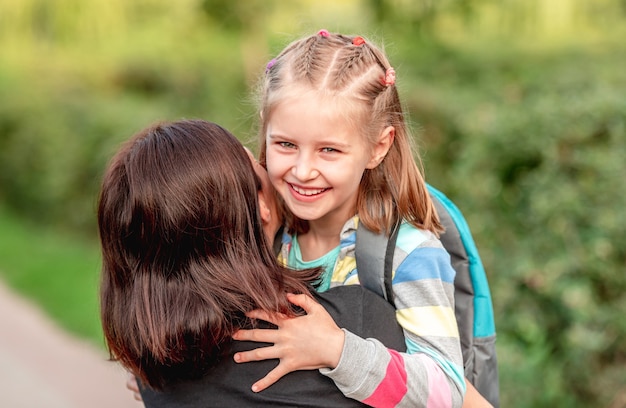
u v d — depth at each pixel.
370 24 9.46
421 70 8.55
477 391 2.17
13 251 8.64
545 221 3.80
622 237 3.65
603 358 3.73
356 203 2.16
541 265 3.76
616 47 8.21
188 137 1.99
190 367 1.93
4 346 5.88
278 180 2.07
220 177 1.94
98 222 2.05
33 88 10.62
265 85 2.12
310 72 2.01
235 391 1.92
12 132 10.35
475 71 8.32
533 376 3.67
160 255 1.94
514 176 4.16
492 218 4.09
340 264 2.17
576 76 6.48
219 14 11.16
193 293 1.90
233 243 1.95
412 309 1.99
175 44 12.27
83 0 11.84
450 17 9.44
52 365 5.49
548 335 3.80
